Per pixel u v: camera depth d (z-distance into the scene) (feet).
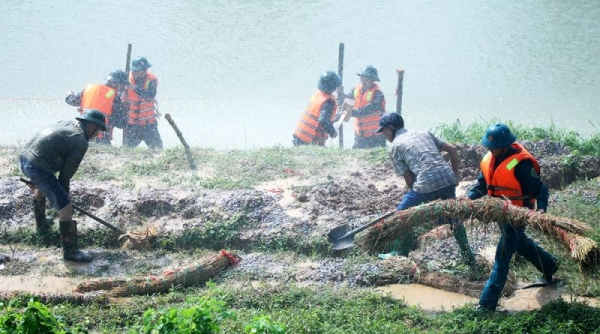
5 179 38.32
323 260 32.17
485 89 73.56
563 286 29.43
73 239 32.63
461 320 26.40
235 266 31.68
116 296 29.12
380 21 94.32
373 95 52.21
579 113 66.85
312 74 76.84
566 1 103.65
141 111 52.03
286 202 36.09
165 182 38.58
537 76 77.00
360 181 38.65
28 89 71.20
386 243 29.63
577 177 39.68
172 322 21.13
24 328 20.49
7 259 32.78
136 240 33.73
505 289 28.96
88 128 32.48
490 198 26.91
